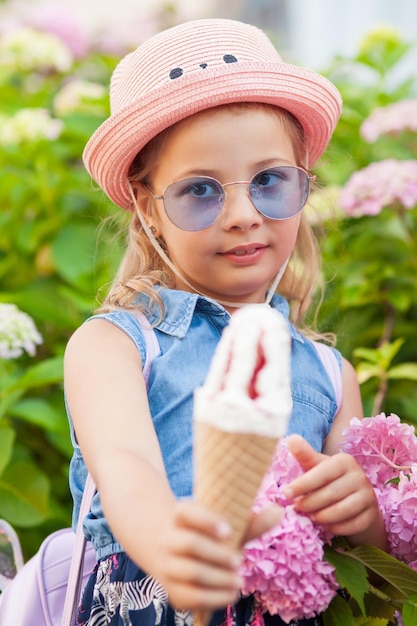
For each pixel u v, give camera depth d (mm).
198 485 862
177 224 1124
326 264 1654
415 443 1095
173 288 1198
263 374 845
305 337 1234
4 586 1280
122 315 1138
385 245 1693
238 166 1114
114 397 1053
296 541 1001
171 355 1120
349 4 3357
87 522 1106
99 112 2008
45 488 1521
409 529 1080
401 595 1106
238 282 1131
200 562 836
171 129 1131
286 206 1131
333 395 1190
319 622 1083
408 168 1623
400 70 2809
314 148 1245
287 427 1138
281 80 1135
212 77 1108
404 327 1687
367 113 1927
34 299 1721
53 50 2365
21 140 1851
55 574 1184
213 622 1040
